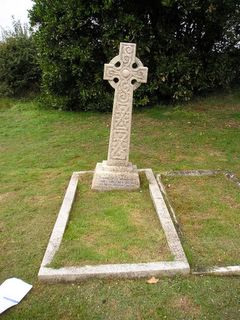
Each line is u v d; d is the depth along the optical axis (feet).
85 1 28.78
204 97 33.32
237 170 19.84
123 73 16.71
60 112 32.22
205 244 13.12
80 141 25.11
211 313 10.25
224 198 16.47
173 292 10.99
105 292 11.06
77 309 10.51
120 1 28.99
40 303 10.77
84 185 17.90
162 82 30.73
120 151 17.46
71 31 29.78
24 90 40.63
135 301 10.71
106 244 13.10
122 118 17.12
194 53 31.76
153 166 20.61
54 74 30.40
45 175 20.02
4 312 10.48
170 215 14.93
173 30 30.89
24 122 30.30
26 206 16.48
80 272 11.53
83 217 15.01
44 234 14.19
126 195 16.83
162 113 30.19
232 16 27.96
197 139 24.56
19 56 39.27
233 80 36.06
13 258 12.79
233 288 11.12
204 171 19.34
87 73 30.73
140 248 12.81
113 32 28.81
